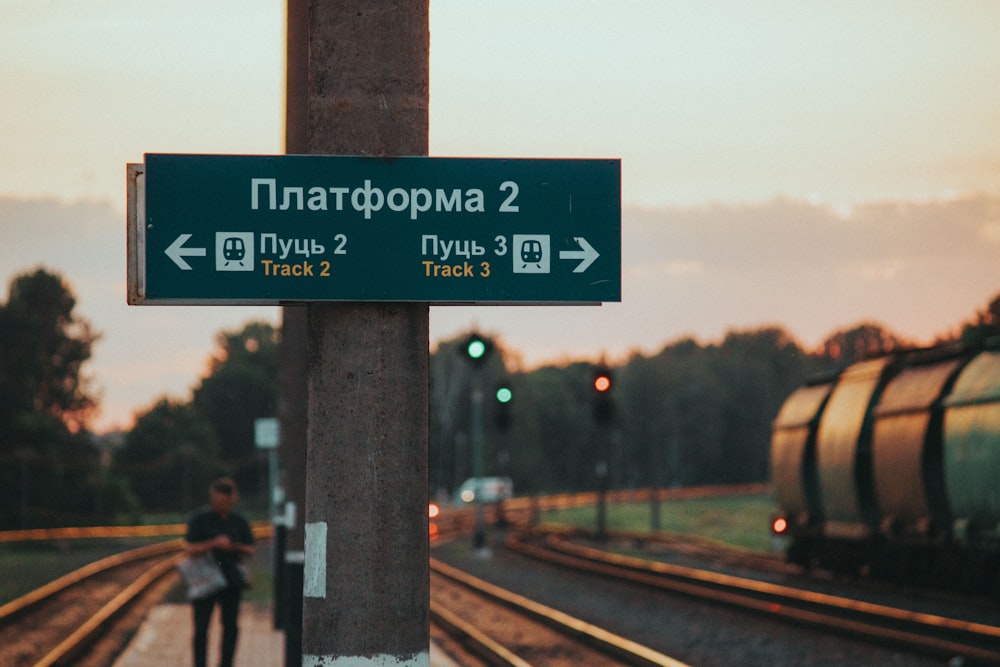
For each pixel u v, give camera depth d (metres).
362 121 5.89
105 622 25.06
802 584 35.72
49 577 40.47
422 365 5.87
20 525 92.81
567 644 22.58
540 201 5.96
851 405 36.28
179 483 133.12
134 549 62.72
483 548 51.59
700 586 33.97
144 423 135.88
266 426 26.67
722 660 20.17
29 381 124.19
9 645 22.81
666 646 22.16
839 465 36.19
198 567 14.03
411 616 5.67
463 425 172.25
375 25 5.92
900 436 32.22
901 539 32.78
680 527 87.06
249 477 157.62
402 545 5.69
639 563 43.34
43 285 153.50
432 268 5.88
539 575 40.06
